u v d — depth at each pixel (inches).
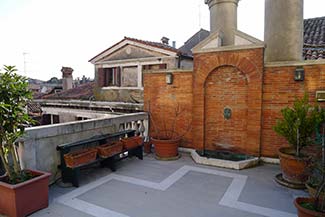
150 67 458.9
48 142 171.6
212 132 249.0
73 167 166.1
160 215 134.0
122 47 495.2
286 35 230.8
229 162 210.4
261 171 203.0
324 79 195.6
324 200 114.4
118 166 217.3
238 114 234.1
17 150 157.2
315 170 142.6
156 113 283.7
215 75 243.1
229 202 148.9
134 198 154.3
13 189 122.6
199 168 211.5
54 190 165.3
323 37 329.7
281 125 180.4
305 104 180.1
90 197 155.3
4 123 128.7
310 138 178.5
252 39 219.5
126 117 252.8
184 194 160.2
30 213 132.7
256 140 223.1
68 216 132.2
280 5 231.3
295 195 157.5
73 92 607.5
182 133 267.4
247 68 223.0
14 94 128.8
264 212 136.7
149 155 253.6
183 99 264.4
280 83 212.4
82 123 198.4
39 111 584.1
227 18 275.9
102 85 528.7
